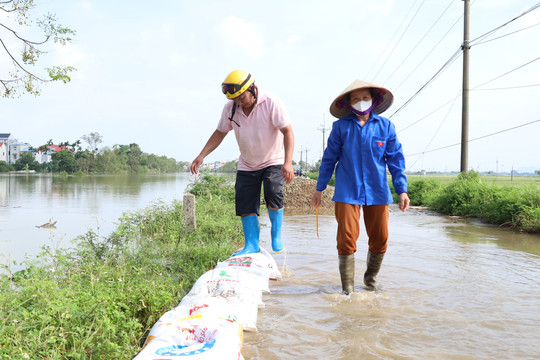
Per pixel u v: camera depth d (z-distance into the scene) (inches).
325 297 134.9
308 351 94.6
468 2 611.8
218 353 76.1
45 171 4387.3
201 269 169.2
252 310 111.1
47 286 111.6
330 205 591.5
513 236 281.4
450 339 101.0
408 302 129.3
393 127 141.9
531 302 129.5
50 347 89.4
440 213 488.7
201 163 185.0
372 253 143.5
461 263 186.1
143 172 4805.6
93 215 425.1
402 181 140.7
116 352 87.6
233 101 174.9
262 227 328.5
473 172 524.7
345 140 141.5
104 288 125.1
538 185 380.5
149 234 285.0
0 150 4645.7
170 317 98.0
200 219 292.0
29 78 322.7
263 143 173.8
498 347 96.5
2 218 395.9
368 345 97.1
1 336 85.5
